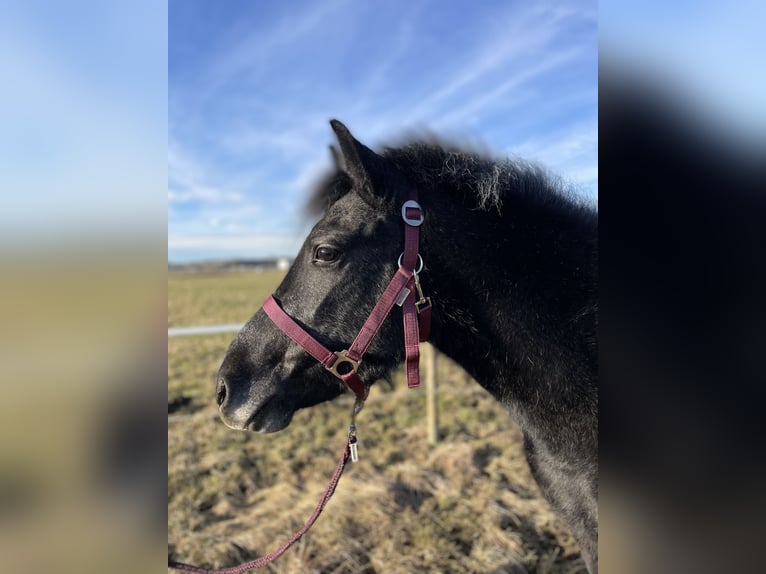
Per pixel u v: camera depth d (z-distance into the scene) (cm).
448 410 504
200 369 664
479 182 162
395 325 160
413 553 291
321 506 163
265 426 161
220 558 288
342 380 160
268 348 163
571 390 160
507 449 412
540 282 162
